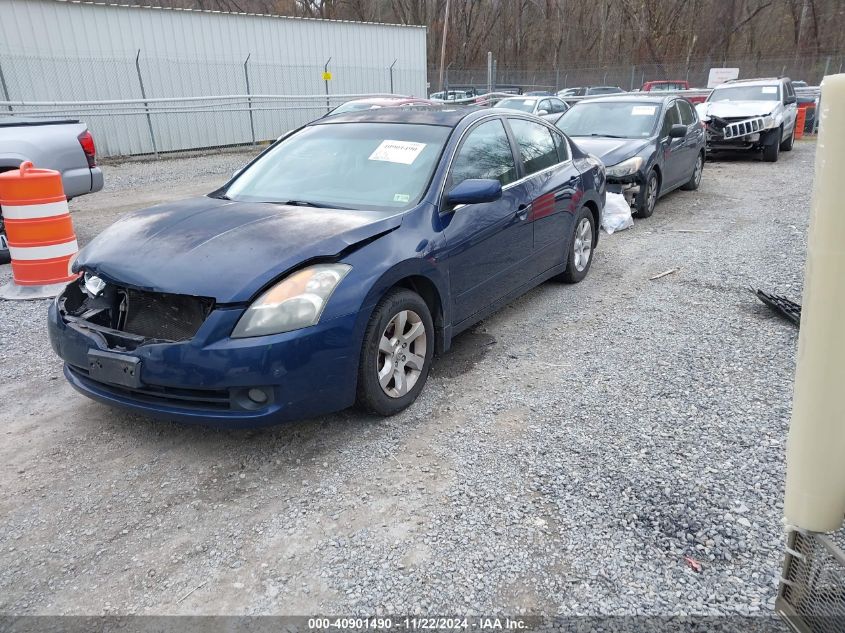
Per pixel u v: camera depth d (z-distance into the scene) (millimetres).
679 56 51906
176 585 2527
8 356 4734
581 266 6301
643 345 4773
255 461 3346
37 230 5980
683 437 3494
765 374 4246
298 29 20734
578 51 55406
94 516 2943
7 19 15320
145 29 17562
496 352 4703
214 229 3639
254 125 20125
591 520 2836
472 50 53406
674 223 8930
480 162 4609
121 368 3195
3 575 2596
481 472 3203
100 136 16812
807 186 11617
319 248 3359
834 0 49312
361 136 4668
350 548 2697
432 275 3877
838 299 1597
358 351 3385
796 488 1787
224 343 3059
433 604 2404
